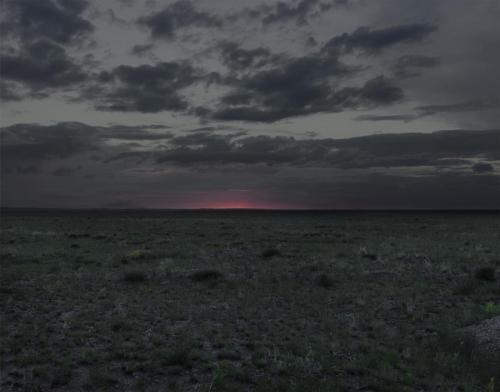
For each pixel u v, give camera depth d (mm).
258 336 10719
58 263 22703
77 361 8812
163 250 28969
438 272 20562
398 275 19859
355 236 41188
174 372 8375
